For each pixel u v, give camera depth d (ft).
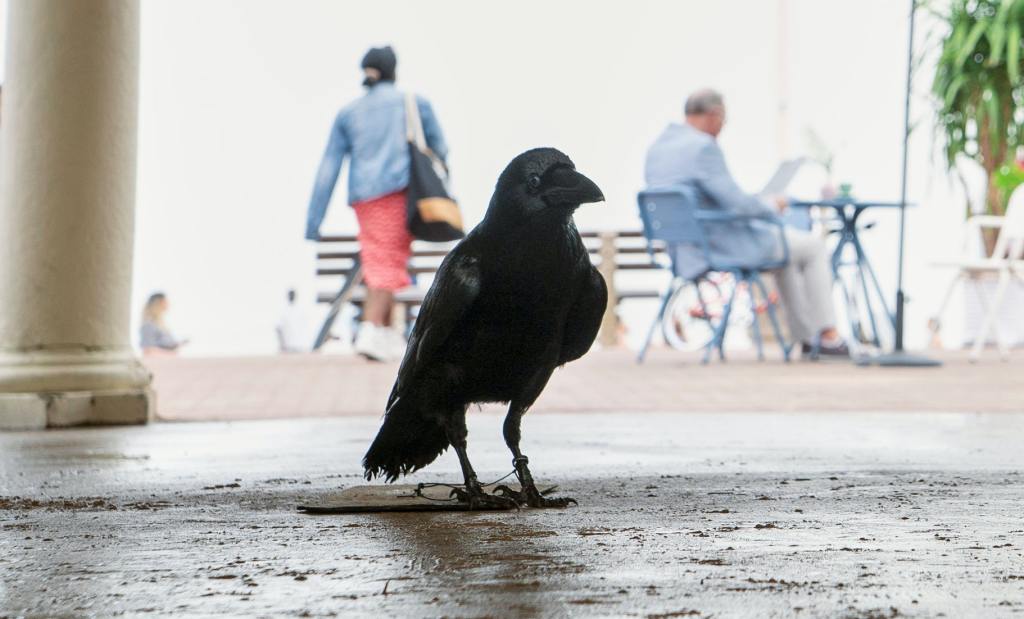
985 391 44.70
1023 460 25.43
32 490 21.62
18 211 36.27
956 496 19.90
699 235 57.52
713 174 57.67
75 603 12.25
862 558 14.30
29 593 12.74
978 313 80.12
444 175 61.57
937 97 77.97
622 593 12.38
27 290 36.22
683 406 40.22
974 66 77.10
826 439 30.07
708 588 12.59
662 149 58.80
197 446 29.91
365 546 15.31
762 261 58.80
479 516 17.81
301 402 43.60
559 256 16.84
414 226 60.54
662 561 14.14
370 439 31.55
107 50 36.32
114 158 36.73
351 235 95.30
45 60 35.99
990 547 15.03
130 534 16.52
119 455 27.86
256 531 16.66
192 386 50.72
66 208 36.22
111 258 36.88
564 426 34.09
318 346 86.74
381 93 60.29
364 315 62.90
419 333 17.33
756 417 36.60
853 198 64.54
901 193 59.11
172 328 109.60
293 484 22.39
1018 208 63.00
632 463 25.29
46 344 36.29
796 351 70.95
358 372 57.52
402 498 19.35
